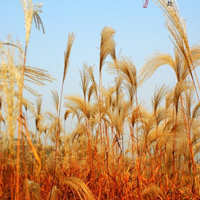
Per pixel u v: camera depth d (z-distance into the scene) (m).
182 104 4.49
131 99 4.72
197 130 4.75
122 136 4.75
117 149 5.06
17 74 1.80
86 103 5.26
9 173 3.17
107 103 5.24
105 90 5.33
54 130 6.46
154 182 4.37
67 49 4.05
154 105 4.95
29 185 2.84
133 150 4.76
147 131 4.86
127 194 4.02
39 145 6.11
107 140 4.60
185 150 4.60
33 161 4.82
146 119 5.37
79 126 6.21
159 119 4.90
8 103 1.66
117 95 4.81
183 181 4.58
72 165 5.05
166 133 4.71
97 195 4.15
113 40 4.74
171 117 4.86
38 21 2.67
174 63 4.22
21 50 1.83
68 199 3.70
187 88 4.51
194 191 4.09
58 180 3.86
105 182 4.35
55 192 3.33
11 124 1.67
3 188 3.05
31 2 2.18
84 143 5.97
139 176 4.23
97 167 4.70
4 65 1.71
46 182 4.41
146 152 4.94
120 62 4.73
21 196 2.91
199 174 4.23
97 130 5.38
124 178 4.43
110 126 5.11
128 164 4.85
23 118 2.09
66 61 4.05
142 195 4.05
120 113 4.78
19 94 1.83
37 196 2.90
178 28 3.31
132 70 4.65
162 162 4.96
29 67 2.14
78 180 3.01
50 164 4.41
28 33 2.12
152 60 4.41
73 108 6.54
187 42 3.34
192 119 4.48
